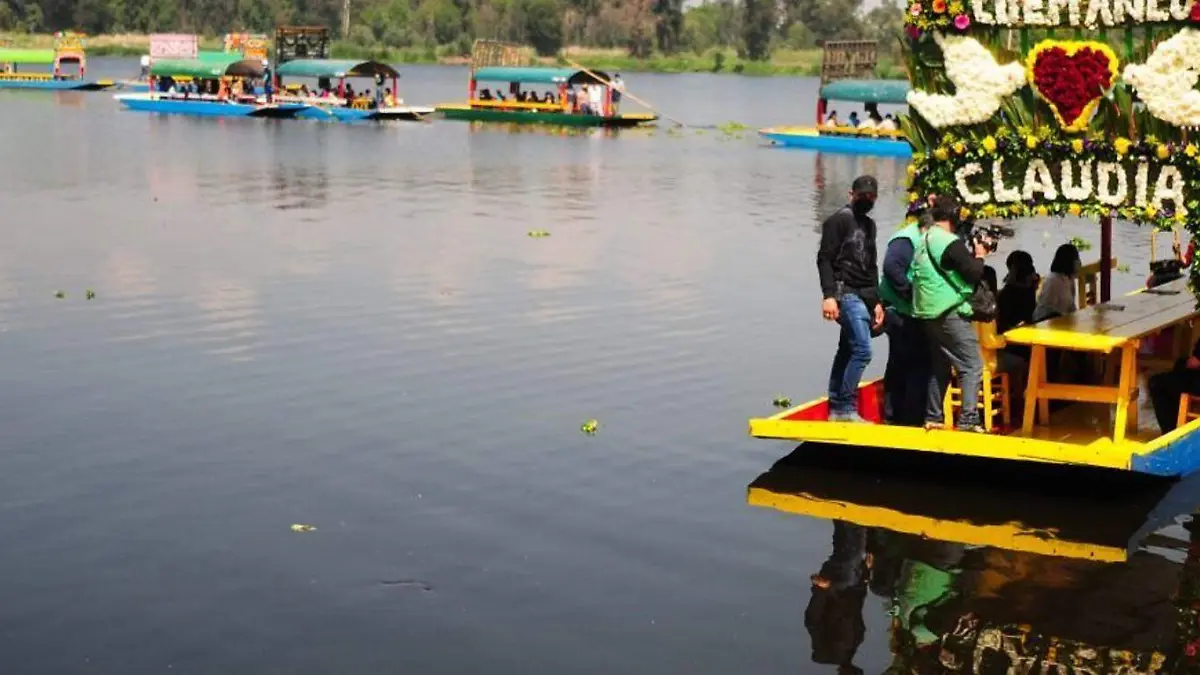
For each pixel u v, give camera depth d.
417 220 27.22
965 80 12.26
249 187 32.44
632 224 27.33
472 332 17.11
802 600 9.62
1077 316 12.73
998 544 10.62
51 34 129.88
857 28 151.50
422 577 9.88
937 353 11.74
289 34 69.31
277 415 13.50
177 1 134.50
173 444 12.59
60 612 9.25
